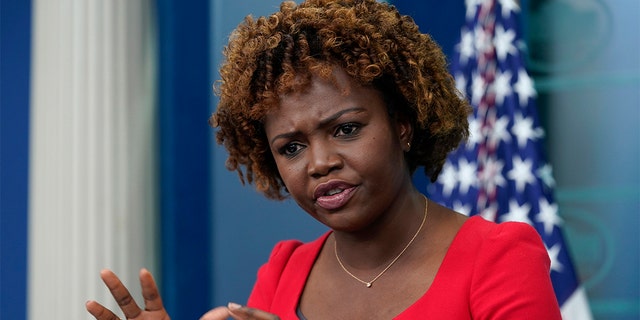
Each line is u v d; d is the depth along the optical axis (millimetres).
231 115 2697
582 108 5801
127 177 6215
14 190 6605
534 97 5469
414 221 2514
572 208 5762
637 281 5594
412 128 2561
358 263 2531
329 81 2361
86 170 6172
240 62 2525
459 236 2436
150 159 6301
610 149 5723
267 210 6215
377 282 2482
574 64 5836
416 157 2709
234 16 6324
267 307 2770
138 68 6316
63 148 6199
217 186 6301
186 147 6309
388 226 2482
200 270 6266
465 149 5402
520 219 5297
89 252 6121
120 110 6227
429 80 2547
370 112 2385
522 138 5402
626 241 5637
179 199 6270
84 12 6238
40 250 6246
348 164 2361
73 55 6238
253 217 6234
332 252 2656
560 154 5820
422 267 2445
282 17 2541
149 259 6250
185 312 6230
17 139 6641
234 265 6242
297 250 2811
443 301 2328
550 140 5840
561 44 5871
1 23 6750
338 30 2410
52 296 6168
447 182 5422
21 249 6566
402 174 2492
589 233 5711
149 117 6324
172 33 6324
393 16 2576
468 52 5555
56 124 6238
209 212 6301
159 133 6320
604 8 5797
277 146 2441
